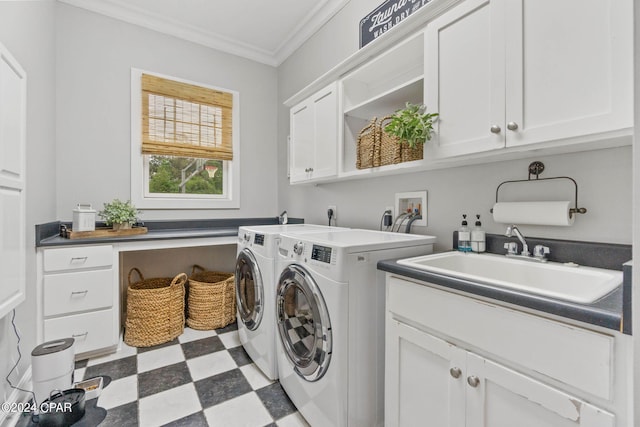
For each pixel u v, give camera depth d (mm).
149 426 1317
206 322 2381
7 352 1380
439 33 1264
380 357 1241
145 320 2088
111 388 1591
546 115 930
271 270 1630
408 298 1063
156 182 2727
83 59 2342
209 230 2688
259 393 1558
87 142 2355
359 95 1953
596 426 623
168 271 2777
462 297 885
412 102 1666
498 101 1049
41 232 1788
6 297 1208
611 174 1040
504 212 1254
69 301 1822
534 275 1146
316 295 1237
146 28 2602
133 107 2535
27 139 1638
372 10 2029
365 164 1745
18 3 1521
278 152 3303
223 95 2967
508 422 776
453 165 1437
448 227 1587
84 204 2336
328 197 2531
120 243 2018
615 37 792
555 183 1179
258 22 2654
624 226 1015
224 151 2971
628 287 572
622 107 780
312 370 1262
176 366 1820
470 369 860
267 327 1657
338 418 1151
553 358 691
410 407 1063
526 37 974
